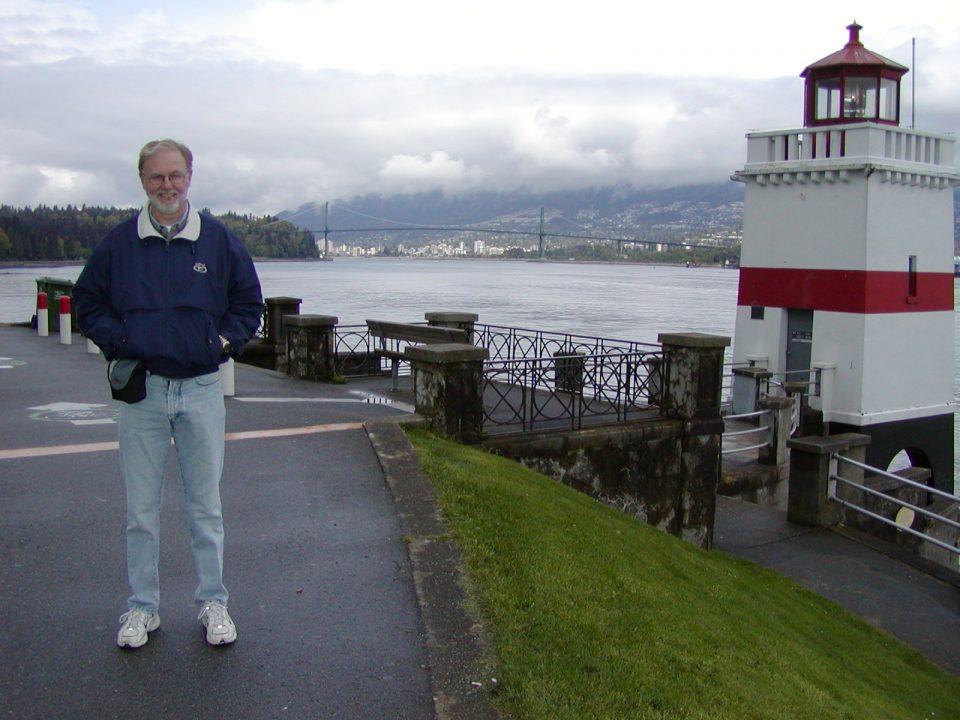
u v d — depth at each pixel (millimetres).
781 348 20359
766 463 15477
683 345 11547
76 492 7223
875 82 19562
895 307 19391
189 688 4402
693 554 9453
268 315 18219
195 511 4684
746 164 20766
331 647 4879
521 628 5238
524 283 151875
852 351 19047
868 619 10352
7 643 4734
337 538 6402
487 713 4344
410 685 4559
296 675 4582
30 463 8117
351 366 16188
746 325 21016
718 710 4934
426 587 5625
